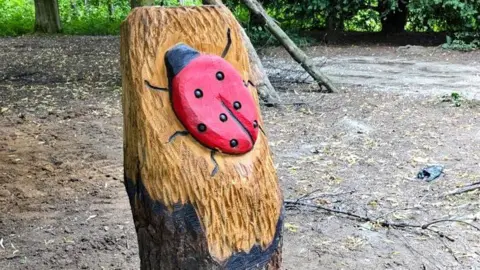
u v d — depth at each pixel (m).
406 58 6.70
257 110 1.33
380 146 3.29
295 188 2.68
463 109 4.14
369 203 2.47
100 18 11.35
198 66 1.26
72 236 2.21
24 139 3.59
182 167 1.24
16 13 11.62
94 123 3.96
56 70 6.35
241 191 1.26
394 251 2.03
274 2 8.09
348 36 8.44
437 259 1.97
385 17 8.30
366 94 4.76
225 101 1.27
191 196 1.24
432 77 5.52
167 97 1.26
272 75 5.63
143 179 1.26
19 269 1.96
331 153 3.19
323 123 3.85
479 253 2.00
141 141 1.25
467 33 7.20
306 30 8.66
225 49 1.32
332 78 5.54
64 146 3.44
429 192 2.57
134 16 1.29
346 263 1.95
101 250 2.10
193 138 1.25
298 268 1.92
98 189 2.73
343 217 2.33
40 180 2.85
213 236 1.25
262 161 1.31
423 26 8.48
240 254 1.28
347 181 2.75
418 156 3.08
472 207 2.38
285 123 3.87
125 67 1.30
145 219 1.28
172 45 1.28
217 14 1.32
